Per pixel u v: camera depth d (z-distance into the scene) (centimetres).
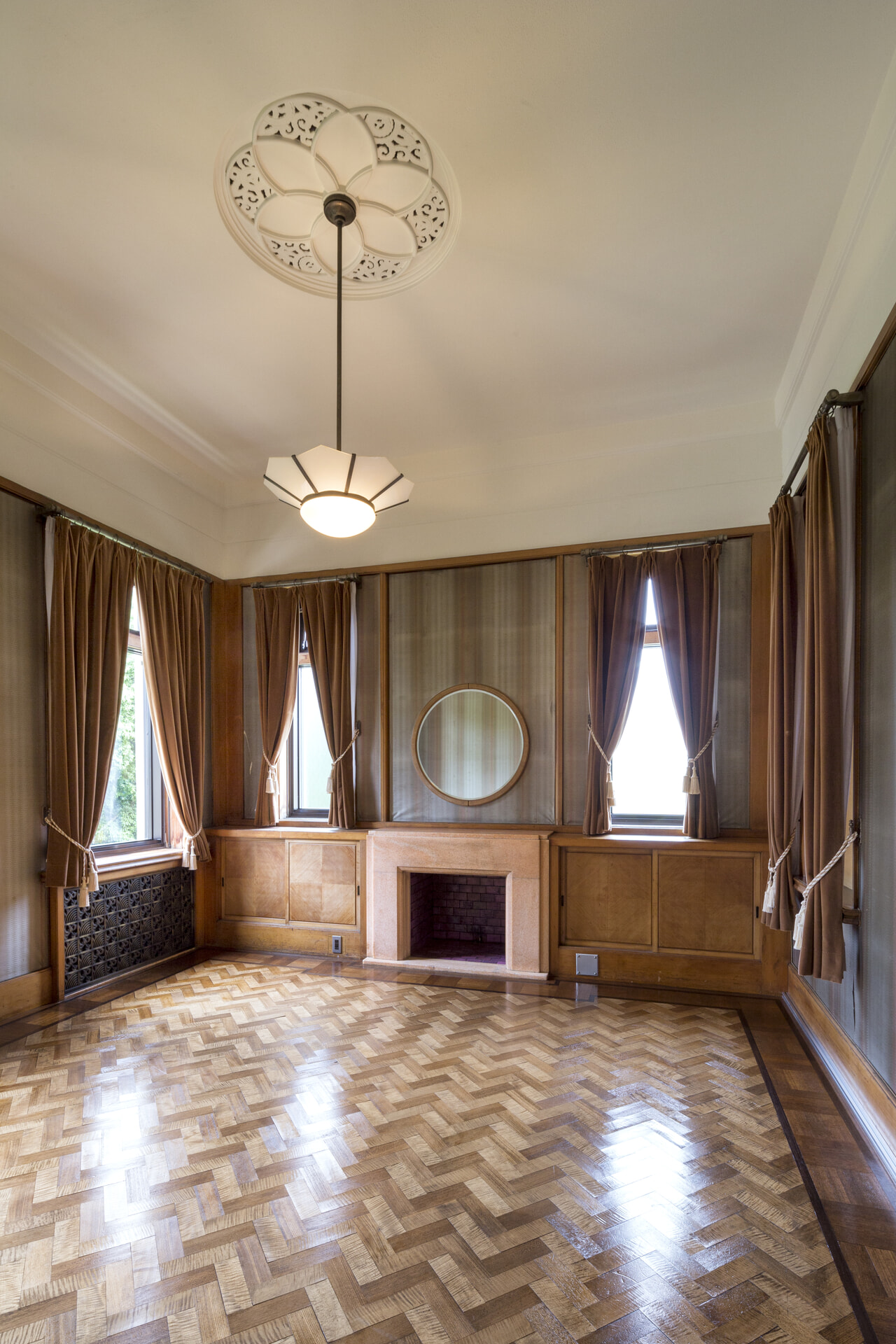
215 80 234
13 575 382
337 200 277
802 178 274
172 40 220
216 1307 185
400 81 234
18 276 331
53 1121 279
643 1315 181
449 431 495
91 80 234
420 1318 181
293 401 452
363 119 248
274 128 252
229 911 541
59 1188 237
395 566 529
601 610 470
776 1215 221
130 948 474
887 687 257
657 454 473
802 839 334
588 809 461
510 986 445
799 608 365
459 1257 203
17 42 221
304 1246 208
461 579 517
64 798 396
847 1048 296
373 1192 234
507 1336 175
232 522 572
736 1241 209
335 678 527
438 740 513
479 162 266
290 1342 173
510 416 472
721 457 460
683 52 224
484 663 507
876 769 268
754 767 443
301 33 218
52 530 398
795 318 365
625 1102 292
